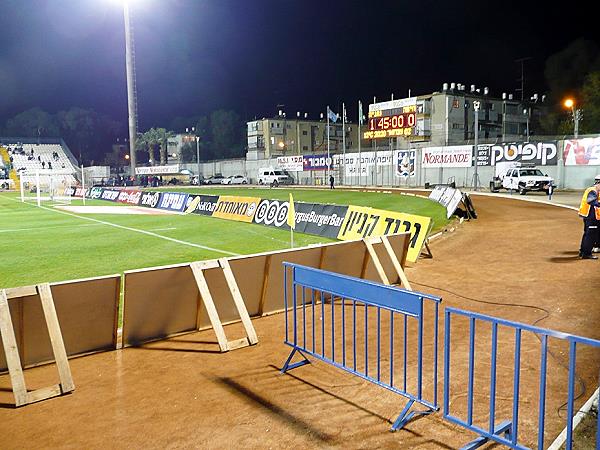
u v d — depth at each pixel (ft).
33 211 98.02
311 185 188.75
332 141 280.31
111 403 15.49
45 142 283.38
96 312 19.66
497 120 215.31
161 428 13.78
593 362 17.12
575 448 11.89
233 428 13.58
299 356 18.92
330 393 15.55
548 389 15.20
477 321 22.09
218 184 224.33
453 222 59.52
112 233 59.21
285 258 24.61
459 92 201.98
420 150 149.69
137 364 18.74
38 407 15.43
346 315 24.00
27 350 18.44
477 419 13.51
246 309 21.70
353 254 27.63
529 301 25.25
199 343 20.88
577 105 175.63
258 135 269.03
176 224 68.85
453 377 16.33
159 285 20.81
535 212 67.00
